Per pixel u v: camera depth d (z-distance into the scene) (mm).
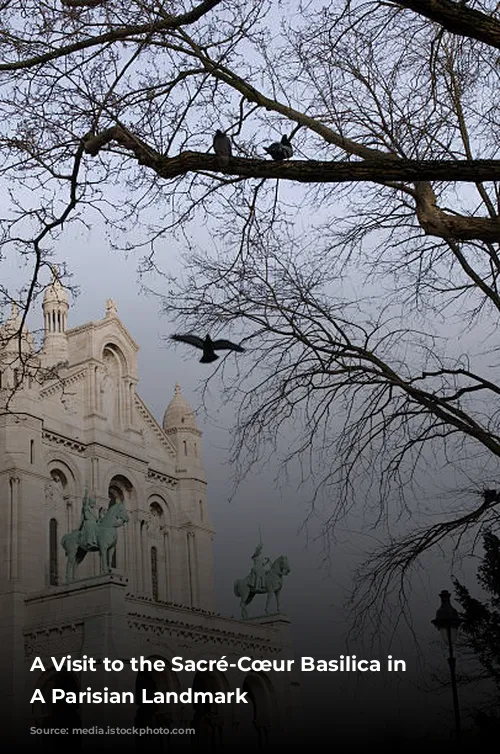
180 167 13078
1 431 56219
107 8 14961
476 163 11844
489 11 14328
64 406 61406
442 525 18219
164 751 50156
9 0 15203
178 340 13906
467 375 18125
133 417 66500
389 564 18391
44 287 18969
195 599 66625
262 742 57031
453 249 18391
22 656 50188
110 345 66812
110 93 14453
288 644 61094
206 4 13906
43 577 54281
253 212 17734
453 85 18297
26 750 48312
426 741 38719
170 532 67562
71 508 59594
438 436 18031
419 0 11211
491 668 38281
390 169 12109
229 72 15102
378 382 17797
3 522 54031
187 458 70625
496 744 37125
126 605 49281
